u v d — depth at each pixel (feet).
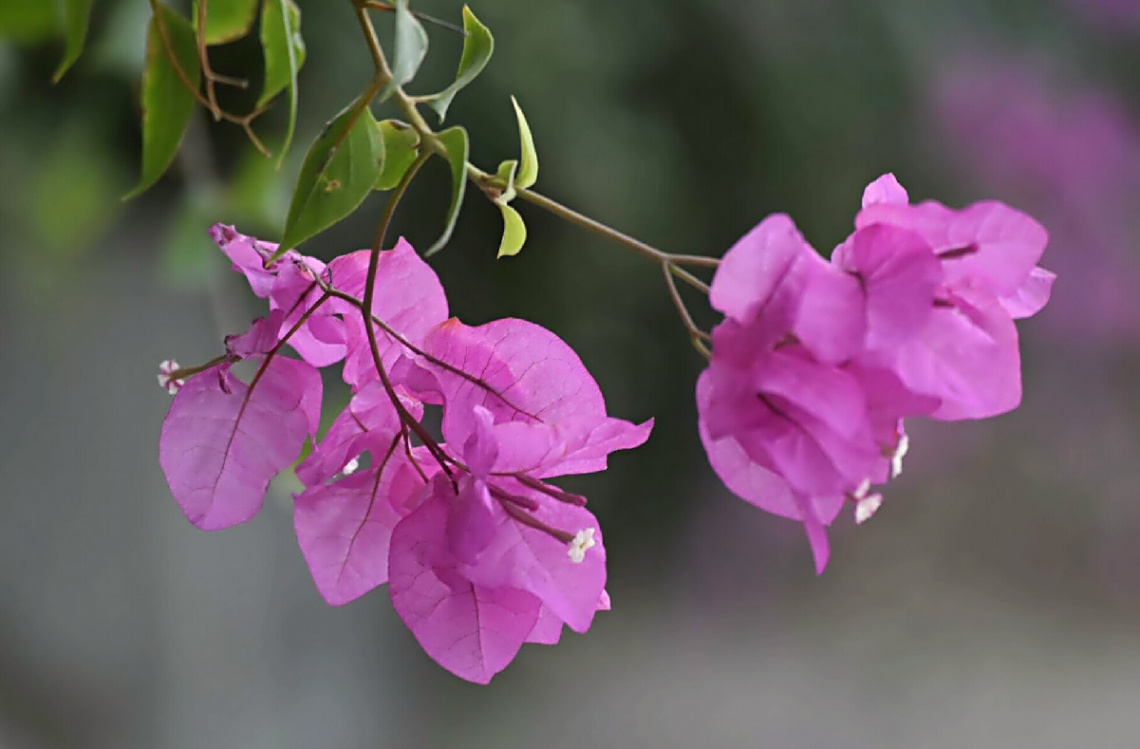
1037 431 20.59
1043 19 19.21
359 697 12.78
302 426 5.32
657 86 15.14
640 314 15.61
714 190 15.62
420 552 5.26
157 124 5.24
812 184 16.19
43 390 9.93
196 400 5.31
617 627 16.62
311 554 5.32
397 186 5.24
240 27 5.35
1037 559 19.57
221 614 10.89
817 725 15.62
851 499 5.19
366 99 5.21
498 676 15.14
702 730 15.24
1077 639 17.98
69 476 10.07
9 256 8.80
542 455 5.24
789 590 17.90
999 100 18.31
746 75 15.48
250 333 5.31
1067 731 15.90
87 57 7.25
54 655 9.83
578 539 5.23
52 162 7.43
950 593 18.66
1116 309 20.36
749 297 5.16
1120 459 20.49
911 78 17.15
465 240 14.02
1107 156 19.35
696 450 16.84
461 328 5.30
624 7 14.62
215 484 5.31
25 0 5.41
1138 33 19.44
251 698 11.04
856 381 5.16
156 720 10.23
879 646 17.35
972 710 16.26
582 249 14.73
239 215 6.28
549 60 13.94
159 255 9.63
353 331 5.33
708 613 17.17
